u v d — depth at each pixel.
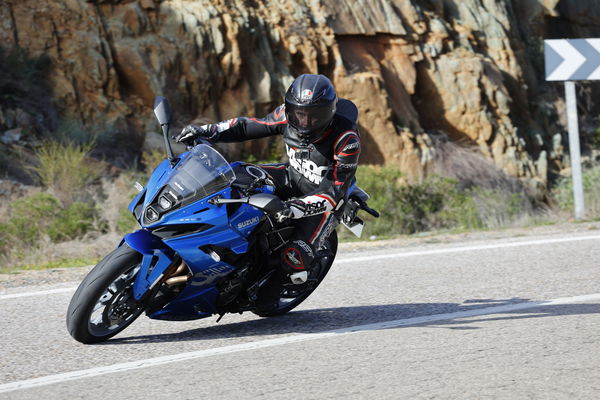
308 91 10.48
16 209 23.27
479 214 30.25
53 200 23.89
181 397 8.18
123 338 10.77
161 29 34.03
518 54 50.59
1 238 22.02
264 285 11.27
